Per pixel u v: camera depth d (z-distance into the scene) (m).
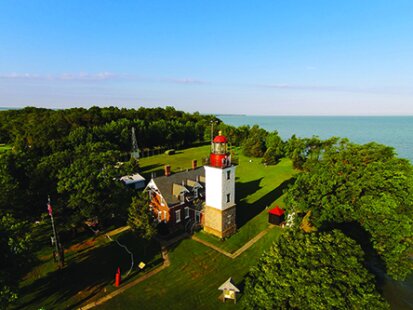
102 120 97.50
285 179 63.41
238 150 107.19
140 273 26.28
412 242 25.64
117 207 34.09
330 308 14.97
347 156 32.66
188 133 115.00
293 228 21.77
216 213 33.44
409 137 157.12
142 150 96.25
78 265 27.59
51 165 34.56
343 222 28.08
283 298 16.66
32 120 92.69
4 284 17.44
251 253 30.28
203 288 24.27
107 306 21.80
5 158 31.45
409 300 24.05
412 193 26.28
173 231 35.44
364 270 16.67
